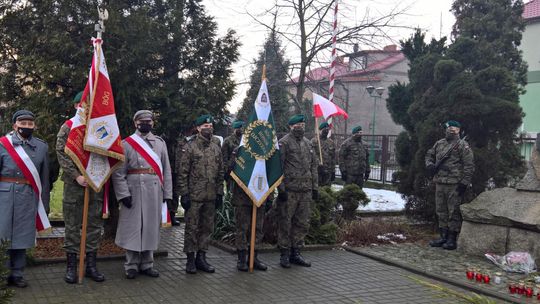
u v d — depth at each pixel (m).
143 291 5.88
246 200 7.07
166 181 6.71
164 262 7.34
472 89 10.18
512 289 6.41
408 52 12.61
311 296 6.00
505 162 10.72
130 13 7.71
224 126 9.01
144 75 8.07
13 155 5.69
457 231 9.21
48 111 7.27
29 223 5.75
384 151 19.12
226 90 8.48
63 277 6.26
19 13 7.45
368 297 6.07
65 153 6.02
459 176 9.17
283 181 7.25
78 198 6.16
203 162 6.76
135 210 6.31
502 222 8.30
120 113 7.52
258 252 8.23
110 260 7.18
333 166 12.20
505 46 12.89
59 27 7.42
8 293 3.87
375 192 17.22
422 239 9.95
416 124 11.21
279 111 18.89
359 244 9.16
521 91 12.48
